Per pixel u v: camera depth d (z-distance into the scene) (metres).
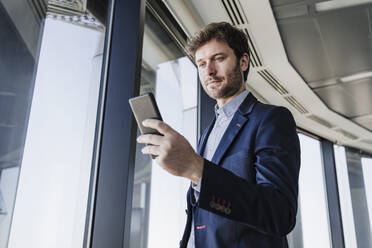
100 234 1.23
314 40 2.63
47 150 1.12
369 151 5.83
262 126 0.84
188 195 0.95
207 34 1.06
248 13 2.26
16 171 0.96
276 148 0.77
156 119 0.67
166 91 2.00
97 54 1.43
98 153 1.34
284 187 0.69
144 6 1.60
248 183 0.65
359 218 5.19
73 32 1.31
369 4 2.20
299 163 0.79
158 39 2.03
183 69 2.33
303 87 3.47
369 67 3.05
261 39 2.59
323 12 2.28
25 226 1.01
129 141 1.32
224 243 0.79
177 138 0.60
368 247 5.07
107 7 1.55
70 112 1.24
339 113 4.16
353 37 2.58
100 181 1.30
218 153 0.88
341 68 3.07
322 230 4.67
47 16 1.19
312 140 5.11
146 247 1.54
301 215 4.13
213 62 1.04
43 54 1.15
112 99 1.41
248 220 0.63
